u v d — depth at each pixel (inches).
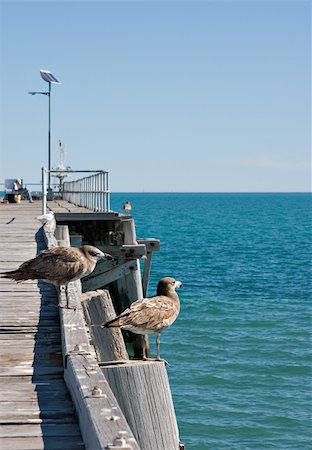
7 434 246.8
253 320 1272.1
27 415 267.7
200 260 2600.9
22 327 423.2
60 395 293.9
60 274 407.2
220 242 3567.9
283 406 781.3
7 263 684.7
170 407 347.9
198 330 1174.3
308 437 700.0
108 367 342.3
